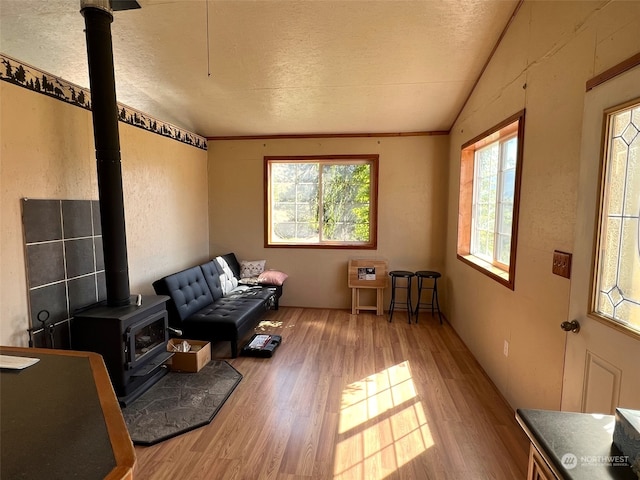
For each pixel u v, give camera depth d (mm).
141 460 1841
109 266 2393
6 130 1988
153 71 2990
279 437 2045
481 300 2992
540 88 2002
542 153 1977
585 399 1533
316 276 4695
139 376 2379
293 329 3904
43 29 2369
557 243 1805
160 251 3617
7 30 2350
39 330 2184
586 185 1533
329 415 2270
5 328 2004
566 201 1723
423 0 2230
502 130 2635
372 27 2475
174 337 3150
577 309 1596
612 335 1358
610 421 952
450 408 2357
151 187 3453
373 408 2354
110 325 2250
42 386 1094
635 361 1235
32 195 2154
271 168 4734
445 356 3203
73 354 1373
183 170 4086
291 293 4762
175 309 3105
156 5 2244
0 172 1963
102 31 2141
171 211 3822
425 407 2367
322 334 3754
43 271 2225
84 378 1152
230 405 2383
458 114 3824
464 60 2857
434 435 2070
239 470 1779
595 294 1491
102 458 755
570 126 1696
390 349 3359
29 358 1311
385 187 4469
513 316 2334
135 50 2701
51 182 2285
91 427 873
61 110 2357
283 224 4801
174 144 3879
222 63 2895
